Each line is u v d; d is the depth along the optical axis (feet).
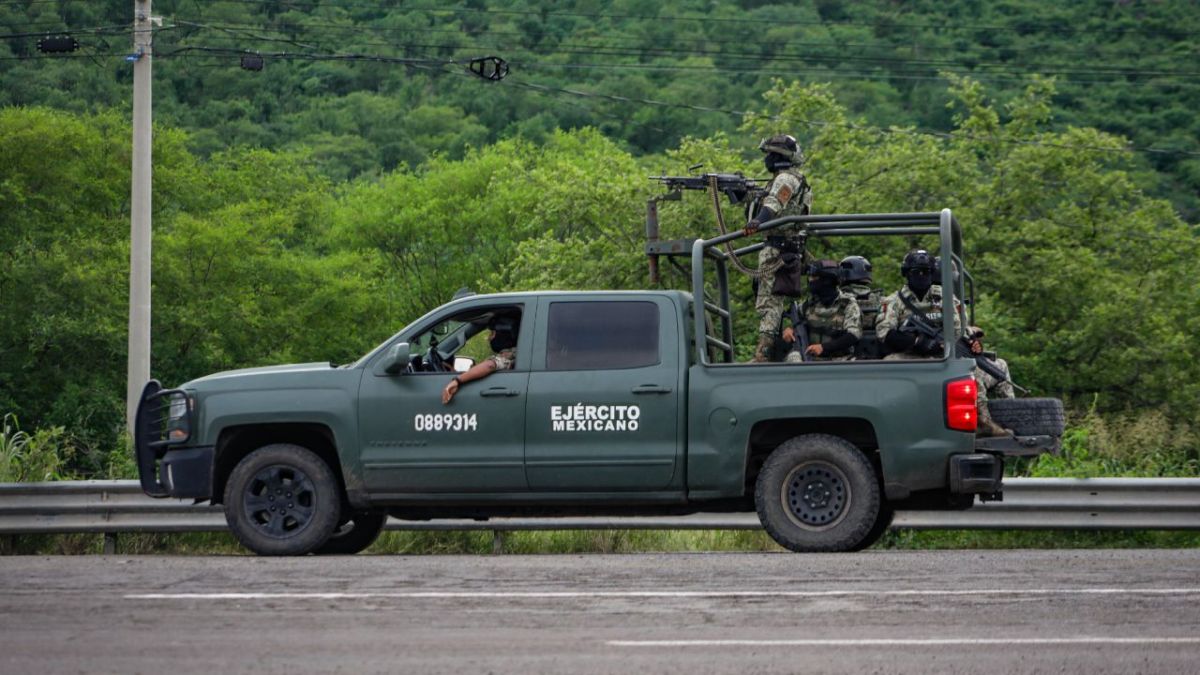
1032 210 115.03
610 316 41.93
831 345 44.27
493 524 49.96
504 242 239.30
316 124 389.60
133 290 96.84
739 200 47.98
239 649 25.44
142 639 26.40
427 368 43.98
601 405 41.16
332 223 251.39
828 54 363.15
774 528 40.42
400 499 41.96
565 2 394.73
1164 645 25.53
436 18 350.84
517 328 42.86
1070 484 48.85
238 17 277.03
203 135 348.38
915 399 39.86
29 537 53.01
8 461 59.41
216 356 168.76
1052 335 105.50
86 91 277.85
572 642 25.90
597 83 382.22
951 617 28.22
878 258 103.60
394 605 29.89
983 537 52.65
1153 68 308.60
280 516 42.47
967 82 120.88
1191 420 99.25
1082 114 287.69
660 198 47.65
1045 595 30.86
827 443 40.37
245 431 43.19
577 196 108.68
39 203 189.26
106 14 289.53
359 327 205.57
